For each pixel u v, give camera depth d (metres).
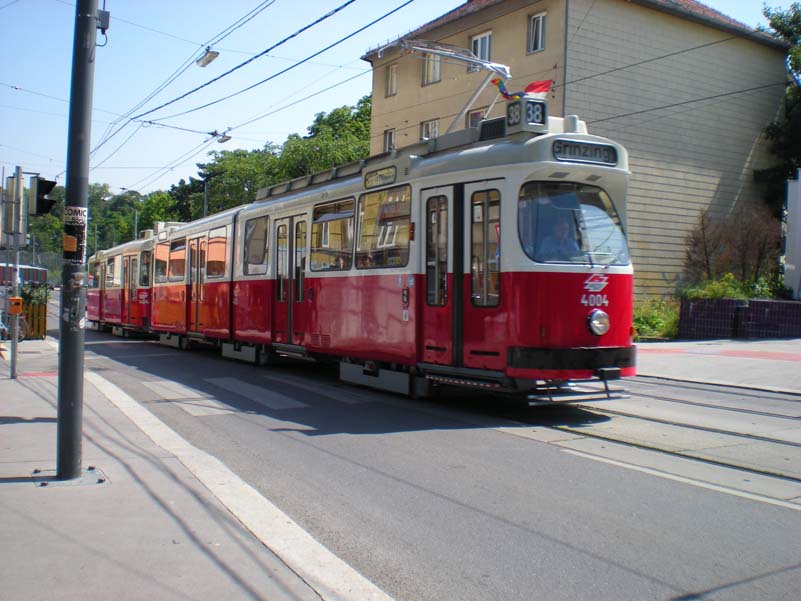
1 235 13.94
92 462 7.05
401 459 7.32
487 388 9.25
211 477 6.65
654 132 27.66
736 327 21.97
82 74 6.30
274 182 45.59
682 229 28.67
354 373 12.11
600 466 6.97
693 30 28.66
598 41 25.97
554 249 9.12
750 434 8.35
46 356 18.19
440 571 4.52
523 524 5.36
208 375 14.41
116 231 113.88
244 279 16.14
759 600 4.05
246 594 4.12
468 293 9.59
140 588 4.17
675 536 5.07
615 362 9.22
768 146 31.39
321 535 5.18
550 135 9.17
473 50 29.30
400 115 32.84
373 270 11.36
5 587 4.14
